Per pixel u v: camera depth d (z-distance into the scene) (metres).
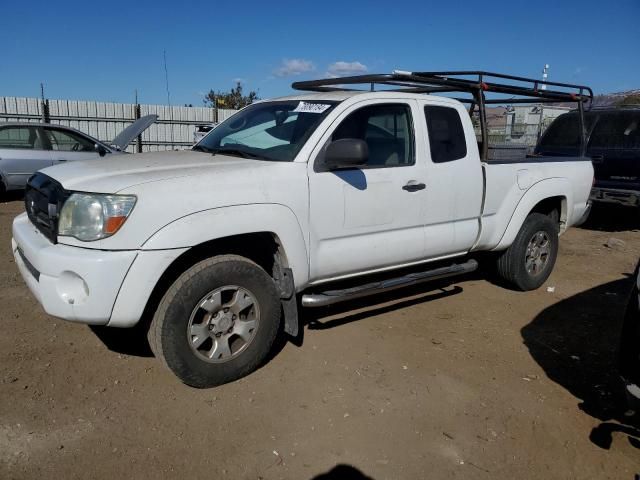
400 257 4.36
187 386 3.55
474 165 4.77
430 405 3.47
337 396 3.51
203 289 3.33
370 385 3.67
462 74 4.78
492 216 5.07
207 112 21.84
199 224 3.25
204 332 3.41
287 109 4.34
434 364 4.02
